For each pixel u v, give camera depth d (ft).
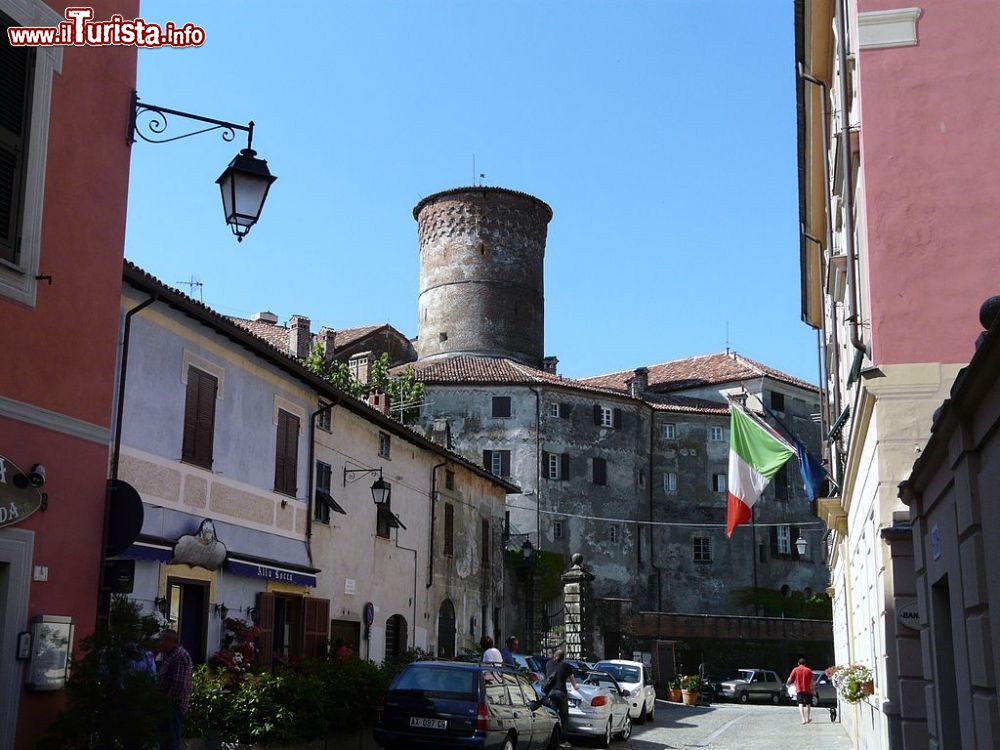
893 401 47.42
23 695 34.83
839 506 78.74
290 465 76.48
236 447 68.39
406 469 101.96
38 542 35.94
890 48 50.75
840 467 78.74
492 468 190.60
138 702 33.68
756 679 168.45
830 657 189.88
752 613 216.13
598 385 242.78
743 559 218.38
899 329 48.01
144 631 34.78
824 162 70.44
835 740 87.40
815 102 77.25
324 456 83.41
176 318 61.52
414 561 102.27
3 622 34.22
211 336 65.51
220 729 50.03
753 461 81.15
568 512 194.59
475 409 192.54
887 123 50.01
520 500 189.47
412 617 100.73
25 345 36.04
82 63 39.68
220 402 66.64
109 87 41.19
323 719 55.21
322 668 61.87
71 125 38.93
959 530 27.99
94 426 39.19
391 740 57.11
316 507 81.30
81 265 39.09
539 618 163.12
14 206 35.99
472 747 55.72
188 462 62.18
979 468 25.71
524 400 194.18
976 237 48.39
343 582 85.30
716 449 221.46
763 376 226.99
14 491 34.76
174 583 60.39
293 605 76.54
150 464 58.34
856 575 70.64
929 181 49.21
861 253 52.70
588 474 199.21
